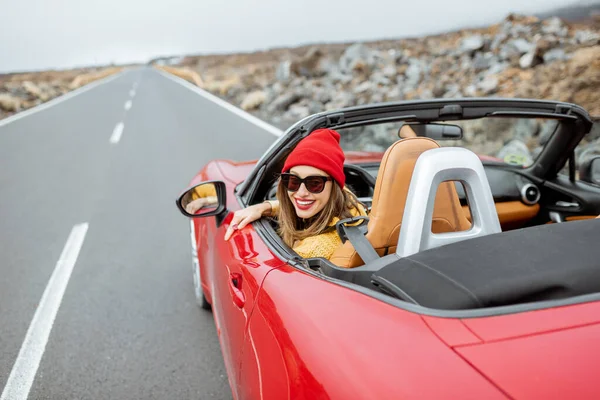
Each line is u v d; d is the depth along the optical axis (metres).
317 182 1.91
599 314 1.17
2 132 14.88
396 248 1.73
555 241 1.44
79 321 3.52
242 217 2.28
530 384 0.98
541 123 4.74
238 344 1.92
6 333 3.38
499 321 1.15
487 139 5.58
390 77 19.09
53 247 5.06
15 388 2.77
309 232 2.01
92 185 7.82
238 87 26.64
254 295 1.75
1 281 4.24
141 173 8.55
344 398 1.07
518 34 19.02
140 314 3.61
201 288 3.51
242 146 10.77
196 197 2.61
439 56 21.31
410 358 1.09
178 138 12.41
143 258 4.70
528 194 2.92
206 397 2.67
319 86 21.02
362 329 1.23
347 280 1.61
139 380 2.83
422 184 1.57
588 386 0.97
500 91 12.70
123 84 44.19
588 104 8.99
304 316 1.38
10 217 6.20
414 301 1.28
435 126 2.37
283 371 1.36
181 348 3.15
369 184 2.85
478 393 0.98
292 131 2.21
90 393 2.72
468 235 1.62
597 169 2.98
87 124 16.34
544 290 1.25
